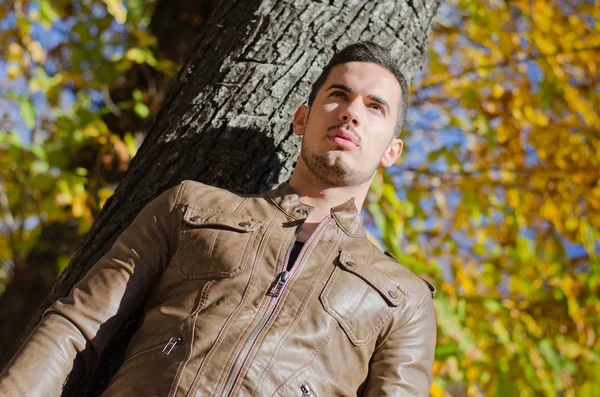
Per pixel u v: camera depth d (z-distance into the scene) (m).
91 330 1.68
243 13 2.48
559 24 4.85
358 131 1.95
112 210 2.21
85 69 4.83
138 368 1.61
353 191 1.98
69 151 4.35
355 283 1.76
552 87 4.57
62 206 4.27
